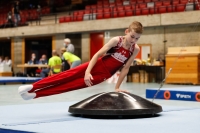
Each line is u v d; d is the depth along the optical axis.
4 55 27.22
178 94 8.12
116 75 17.80
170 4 18.98
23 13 28.33
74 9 26.66
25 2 30.78
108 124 3.90
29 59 24.78
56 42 22.42
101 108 4.35
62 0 28.09
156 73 17.70
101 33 20.34
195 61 15.46
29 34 23.22
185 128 3.60
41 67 20.69
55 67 15.30
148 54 18.48
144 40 18.78
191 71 15.58
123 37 4.52
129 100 4.49
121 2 22.47
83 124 3.89
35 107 5.60
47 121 4.13
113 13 19.97
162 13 17.55
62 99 8.92
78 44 21.42
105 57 4.62
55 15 22.89
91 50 20.81
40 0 30.17
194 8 16.83
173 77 16.17
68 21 22.06
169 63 16.34
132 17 18.61
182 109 5.38
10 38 25.03
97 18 20.59
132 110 4.33
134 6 20.31
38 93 4.69
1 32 25.00
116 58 4.58
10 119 4.30
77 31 20.78
